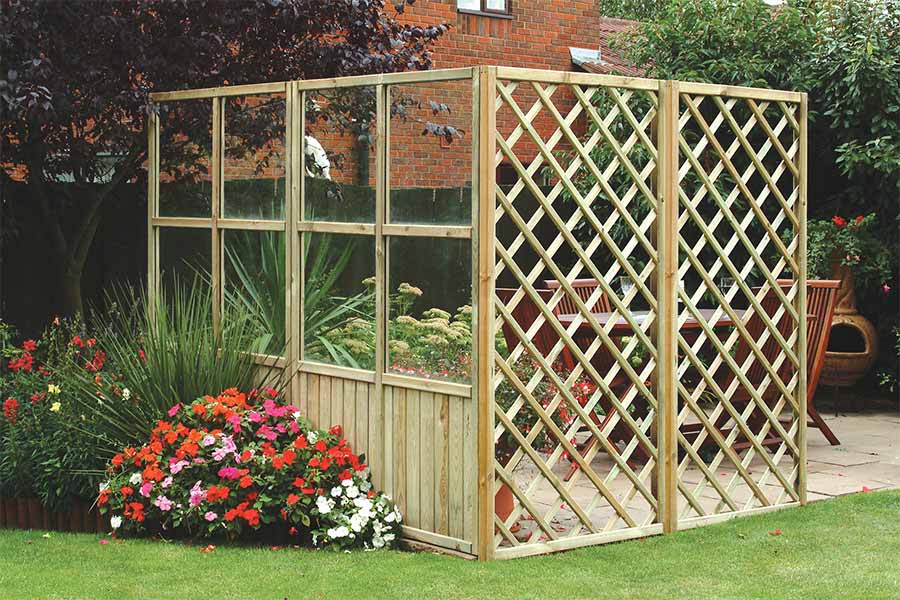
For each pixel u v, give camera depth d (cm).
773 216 1070
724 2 1075
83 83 787
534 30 1343
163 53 809
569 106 1334
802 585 489
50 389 651
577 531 568
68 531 634
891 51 1013
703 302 1066
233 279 680
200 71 830
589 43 1398
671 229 597
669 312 598
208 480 588
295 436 607
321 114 612
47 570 513
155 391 626
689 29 1075
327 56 848
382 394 577
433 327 547
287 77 861
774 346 799
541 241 1126
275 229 643
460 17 1275
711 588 484
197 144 711
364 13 859
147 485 583
